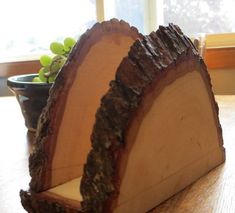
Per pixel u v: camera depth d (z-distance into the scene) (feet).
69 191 0.83
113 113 0.71
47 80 1.42
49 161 0.84
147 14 3.35
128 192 0.74
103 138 0.71
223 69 2.98
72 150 0.88
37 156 0.85
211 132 1.04
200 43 2.17
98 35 0.89
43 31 3.42
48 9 3.39
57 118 0.85
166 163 0.85
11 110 2.15
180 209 0.82
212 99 1.03
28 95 1.46
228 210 0.82
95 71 0.90
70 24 3.41
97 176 0.71
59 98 0.85
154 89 0.77
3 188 1.02
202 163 1.01
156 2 3.32
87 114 0.89
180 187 0.92
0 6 3.37
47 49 3.42
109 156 0.70
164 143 0.83
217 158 1.08
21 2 3.38
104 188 0.71
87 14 3.37
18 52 3.43
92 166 0.71
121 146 0.71
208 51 2.97
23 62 3.13
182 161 0.91
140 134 0.74
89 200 0.71
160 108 0.80
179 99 0.87
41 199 0.80
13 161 1.25
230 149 1.23
